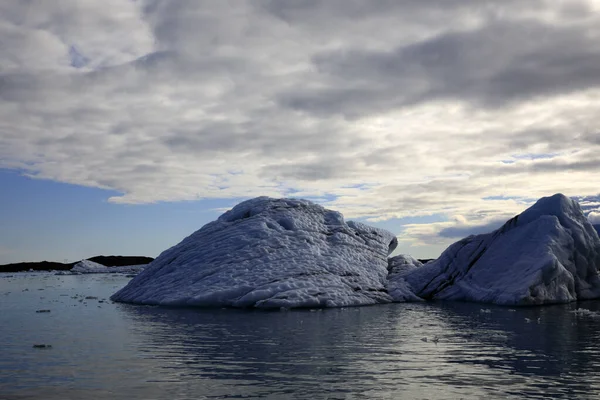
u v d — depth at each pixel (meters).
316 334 14.00
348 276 24.53
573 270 24.55
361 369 9.67
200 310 20.61
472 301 24.34
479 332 14.32
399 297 24.44
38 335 14.06
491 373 9.33
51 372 9.56
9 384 8.72
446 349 11.67
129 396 7.98
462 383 8.64
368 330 14.78
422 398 7.82
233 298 21.94
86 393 8.16
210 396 7.93
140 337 13.58
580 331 14.45
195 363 10.25
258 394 8.01
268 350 11.62
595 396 7.89
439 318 17.64
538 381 8.77
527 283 22.45
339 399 7.75
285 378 9.00
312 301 21.45
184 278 24.45
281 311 20.16
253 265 24.11
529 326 15.52
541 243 24.27
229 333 14.27
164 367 9.91
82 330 14.99
